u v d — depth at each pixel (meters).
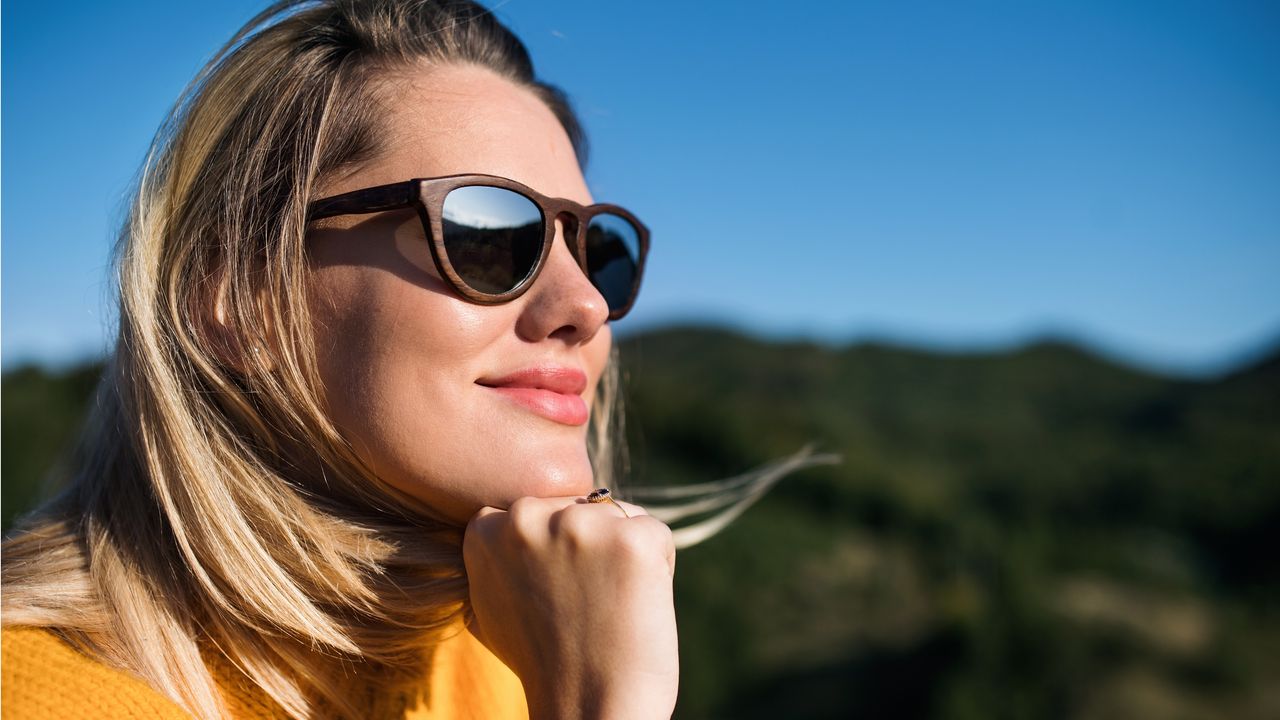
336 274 1.08
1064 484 55.94
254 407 1.12
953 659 25.42
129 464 1.13
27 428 14.38
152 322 1.12
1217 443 67.19
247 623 1.04
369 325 1.05
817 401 87.44
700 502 1.80
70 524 1.15
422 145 1.13
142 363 1.10
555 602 0.95
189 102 1.25
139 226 1.17
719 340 105.31
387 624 1.09
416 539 1.12
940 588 32.00
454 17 1.30
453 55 1.25
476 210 1.07
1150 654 28.55
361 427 1.06
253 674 1.04
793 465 1.81
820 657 26.39
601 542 0.95
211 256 1.16
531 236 1.12
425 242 1.05
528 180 1.18
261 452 1.13
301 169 1.12
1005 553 36.31
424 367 1.04
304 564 1.05
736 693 25.31
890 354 108.69
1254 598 37.62
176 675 0.99
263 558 1.04
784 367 98.88
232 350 1.13
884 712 23.94
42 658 0.88
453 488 1.06
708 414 42.59
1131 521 50.69
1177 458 63.03
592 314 1.11
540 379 1.11
